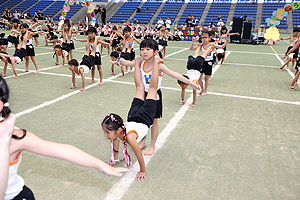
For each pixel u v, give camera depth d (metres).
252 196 2.32
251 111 4.65
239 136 3.60
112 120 2.23
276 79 7.42
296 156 3.07
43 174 2.61
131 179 2.57
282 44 19.77
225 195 2.33
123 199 2.25
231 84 6.74
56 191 2.34
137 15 31.73
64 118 4.13
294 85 6.69
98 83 6.57
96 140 3.40
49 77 7.09
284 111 4.67
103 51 13.76
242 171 2.73
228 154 3.10
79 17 31.28
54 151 1.16
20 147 1.10
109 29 23.12
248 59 11.42
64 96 5.35
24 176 2.55
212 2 32.59
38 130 3.64
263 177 2.63
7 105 0.97
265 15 29.03
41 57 10.70
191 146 3.29
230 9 31.02
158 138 3.51
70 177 2.57
